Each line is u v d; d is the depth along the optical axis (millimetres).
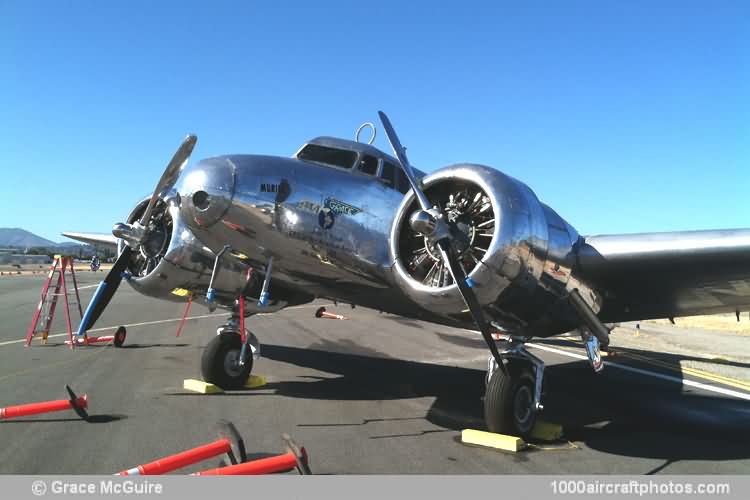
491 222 5094
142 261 8188
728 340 15953
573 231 5957
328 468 4363
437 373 9406
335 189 6367
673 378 9586
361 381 8375
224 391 7293
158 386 7480
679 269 5770
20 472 4148
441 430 5668
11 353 10234
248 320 18125
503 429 5234
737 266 5527
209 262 7434
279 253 6121
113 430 5297
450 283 5227
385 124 5625
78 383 7547
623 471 4578
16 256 110375
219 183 5629
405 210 5508
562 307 5707
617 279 6250
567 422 6309
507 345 5633
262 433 5336
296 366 9586
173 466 3688
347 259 6312
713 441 5566
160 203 7781
